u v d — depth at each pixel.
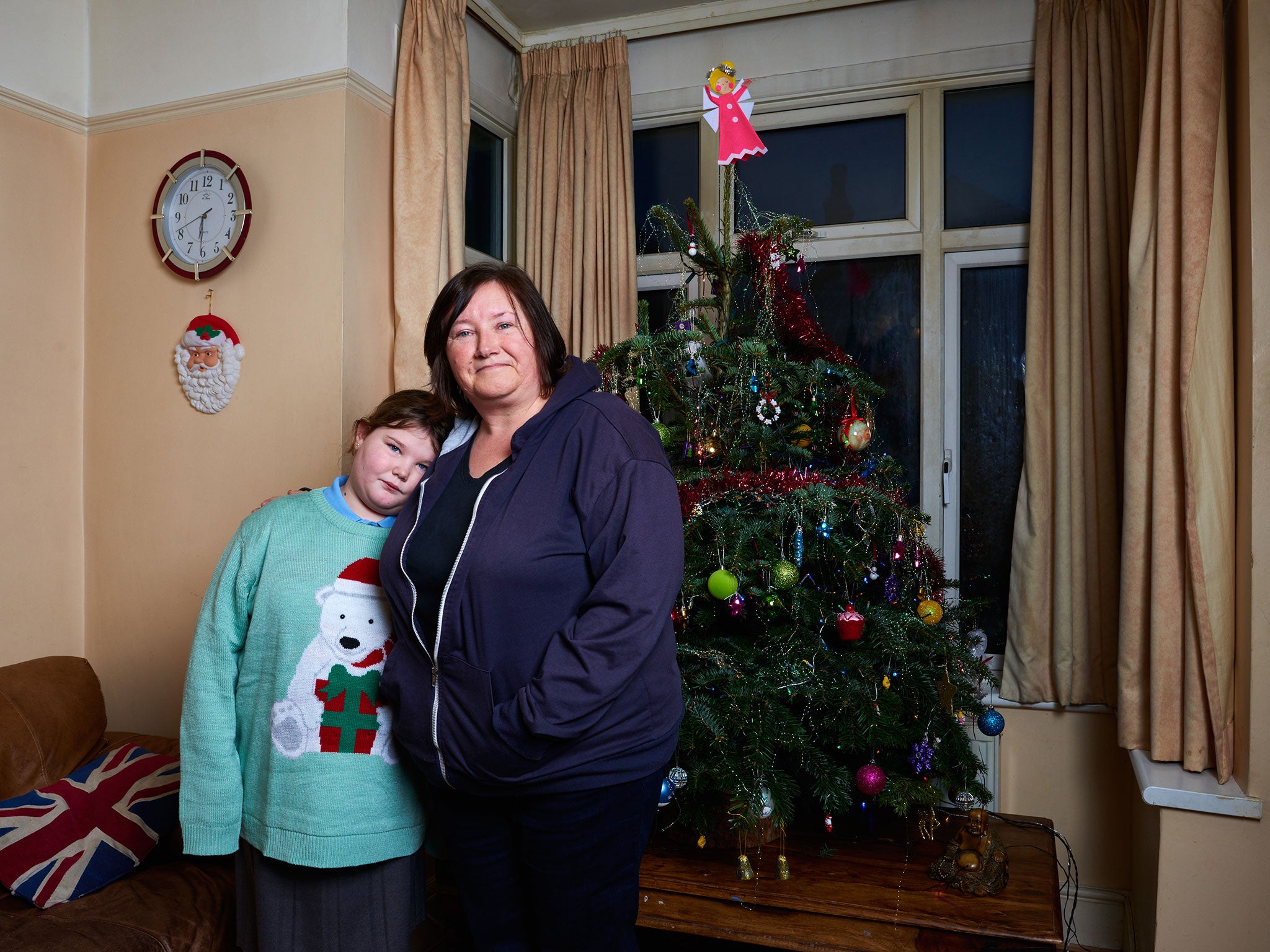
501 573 1.21
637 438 1.25
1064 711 2.35
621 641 1.16
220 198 2.29
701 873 1.82
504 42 2.81
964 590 2.52
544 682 1.16
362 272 2.25
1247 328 1.72
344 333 2.18
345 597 1.44
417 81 2.33
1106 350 2.23
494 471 1.31
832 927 1.68
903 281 2.58
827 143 2.66
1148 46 2.04
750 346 1.83
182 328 2.35
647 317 2.14
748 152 2.17
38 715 1.92
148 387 2.39
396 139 2.31
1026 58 2.44
